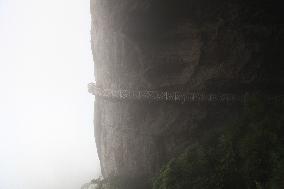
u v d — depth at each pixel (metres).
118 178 23.11
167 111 21.39
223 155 15.96
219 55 19.67
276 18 18.70
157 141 21.81
